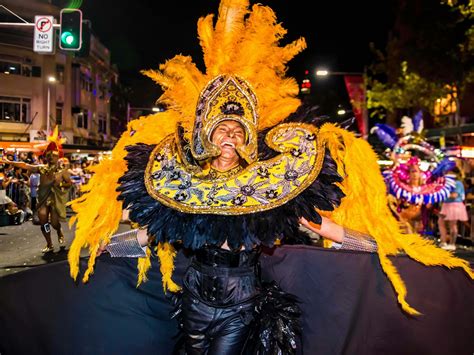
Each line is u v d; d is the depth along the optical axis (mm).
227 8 3111
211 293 2697
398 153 9773
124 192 2902
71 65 39312
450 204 10023
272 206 2645
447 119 23656
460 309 2965
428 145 9914
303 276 3221
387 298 3045
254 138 2877
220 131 2893
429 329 3002
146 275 3242
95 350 3115
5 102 34281
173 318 3180
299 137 2943
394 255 3000
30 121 35344
